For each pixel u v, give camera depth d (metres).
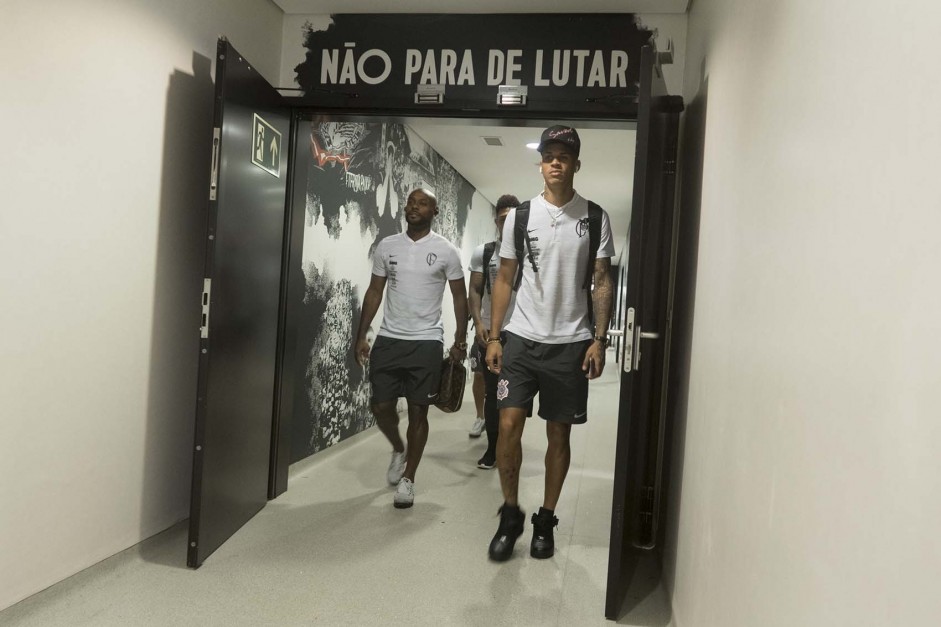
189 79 2.62
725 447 1.54
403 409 5.88
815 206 0.98
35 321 1.97
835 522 0.83
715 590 1.54
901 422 0.66
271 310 3.01
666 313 2.93
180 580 2.29
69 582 2.17
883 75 0.76
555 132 2.59
